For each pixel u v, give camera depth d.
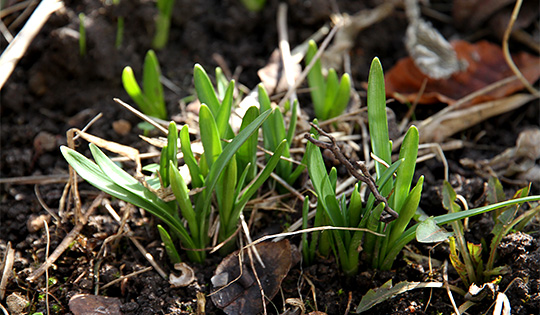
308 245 0.60
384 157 0.56
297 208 0.62
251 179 0.60
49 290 0.59
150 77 0.65
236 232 0.59
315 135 0.57
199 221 0.58
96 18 0.69
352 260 0.58
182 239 0.58
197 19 0.73
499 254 0.58
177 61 0.72
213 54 0.72
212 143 0.56
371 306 0.56
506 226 0.57
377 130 0.56
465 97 0.68
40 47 0.69
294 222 0.62
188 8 0.73
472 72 0.70
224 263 0.58
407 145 0.54
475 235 0.60
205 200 0.56
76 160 0.54
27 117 0.69
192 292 0.58
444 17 0.75
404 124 0.67
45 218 0.62
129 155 0.58
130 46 0.70
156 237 0.61
